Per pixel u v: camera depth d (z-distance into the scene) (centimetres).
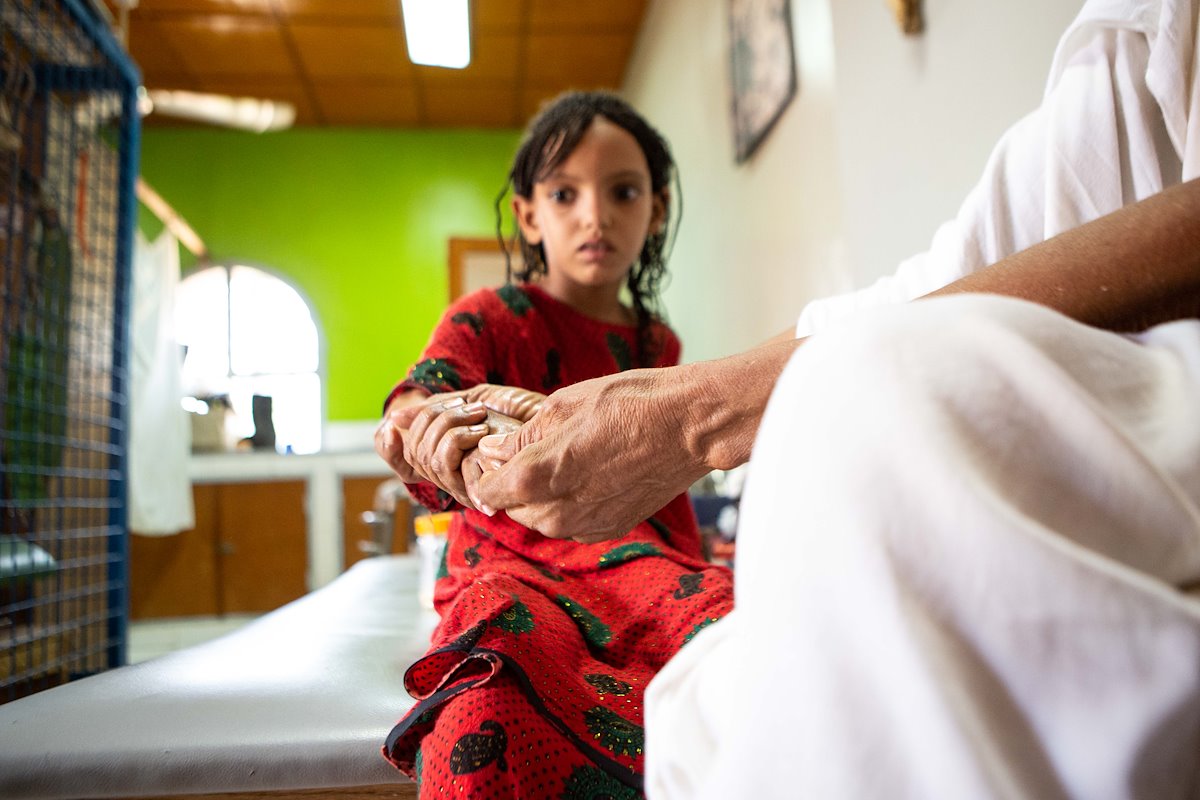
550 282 95
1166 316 31
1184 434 21
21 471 147
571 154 91
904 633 18
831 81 192
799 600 19
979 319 22
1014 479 19
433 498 68
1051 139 54
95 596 183
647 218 95
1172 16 48
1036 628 18
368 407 520
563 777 42
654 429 40
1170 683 17
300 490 423
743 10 257
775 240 238
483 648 45
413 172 541
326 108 514
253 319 528
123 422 177
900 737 17
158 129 527
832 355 22
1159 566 19
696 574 61
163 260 394
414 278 533
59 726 60
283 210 531
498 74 477
